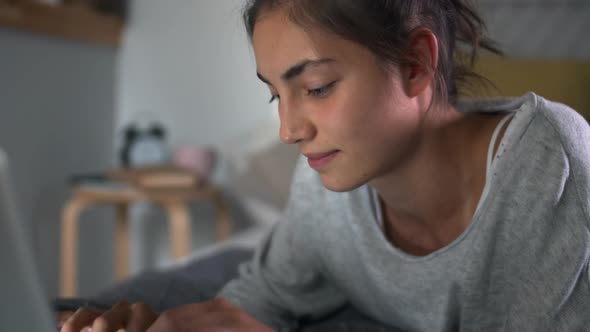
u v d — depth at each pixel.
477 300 0.81
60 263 2.45
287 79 0.65
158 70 2.77
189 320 0.67
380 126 0.68
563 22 2.28
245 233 2.17
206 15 2.68
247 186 2.65
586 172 0.72
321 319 1.02
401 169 0.77
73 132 2.50
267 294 0.96
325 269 0.99
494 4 2.30
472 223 0.76
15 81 2.13
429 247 0.86
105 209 2.72
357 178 0.69
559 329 0.73
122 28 2.78
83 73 2.55
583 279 0.72
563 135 0.72
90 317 0.70
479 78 0.86
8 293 0.35
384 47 0.66
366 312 1.00
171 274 1.17
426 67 0.70
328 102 0.65
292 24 0.63
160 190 2.24
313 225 0.95
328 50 0.63
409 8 0.69
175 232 2.24
